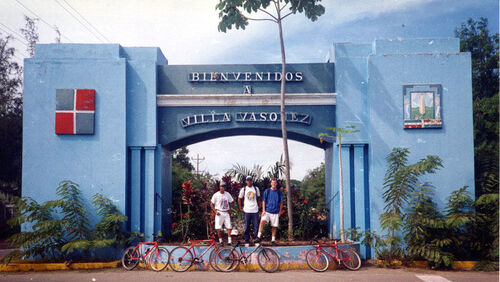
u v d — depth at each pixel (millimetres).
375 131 11750
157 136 12328
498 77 20703
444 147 11633
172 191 14984
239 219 13508
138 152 12047
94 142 11805
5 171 23219
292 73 12523
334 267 10352
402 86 11812
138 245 10805
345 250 10414
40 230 10922
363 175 12031
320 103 12406
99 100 11922
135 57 12641
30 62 11898
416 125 11656
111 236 11297
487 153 12680
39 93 11852
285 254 10398
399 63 11875
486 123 18422
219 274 9703
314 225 13305
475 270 10242
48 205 10945
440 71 11820
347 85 12312
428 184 11461
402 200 11367
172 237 13039
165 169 13078
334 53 12586
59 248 11117
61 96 11812
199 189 14320
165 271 10227
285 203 13469
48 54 12172
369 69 11938
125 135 11844
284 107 11992
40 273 10180
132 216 11828
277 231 13086
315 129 12430
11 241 11023
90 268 10695
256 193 10953
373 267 10641
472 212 11016
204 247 10445
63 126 11734
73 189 11523
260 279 9000
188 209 13312
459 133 11664
